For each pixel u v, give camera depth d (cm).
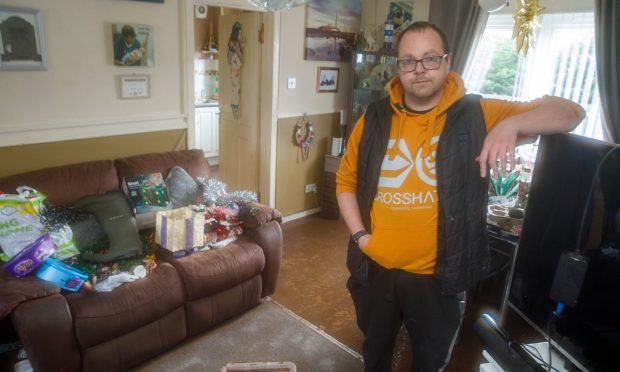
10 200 196
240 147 425
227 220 260
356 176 156
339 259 345
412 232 138
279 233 271
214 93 587
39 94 246
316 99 418
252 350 231
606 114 305
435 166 133
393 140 139
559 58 340
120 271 212
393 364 223
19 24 230
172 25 295
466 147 129
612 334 108
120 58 271
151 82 293
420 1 395
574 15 327
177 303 218
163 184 263
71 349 184
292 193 425
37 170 239
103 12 261
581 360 120
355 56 413
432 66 125
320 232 402
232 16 402
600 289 111
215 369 216
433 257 140
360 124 150
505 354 137
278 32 363
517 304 147
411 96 134
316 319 263
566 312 124
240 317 261
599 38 299
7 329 211
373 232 147
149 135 300
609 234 108
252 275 254
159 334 215
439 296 144
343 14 414
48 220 208
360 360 228
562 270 122
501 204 247
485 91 387
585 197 115
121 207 235
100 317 189
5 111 236
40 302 177
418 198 135
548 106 118
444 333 147
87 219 225
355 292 164
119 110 282
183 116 314
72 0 248
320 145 437
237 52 400
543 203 132
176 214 242
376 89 421
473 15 360
